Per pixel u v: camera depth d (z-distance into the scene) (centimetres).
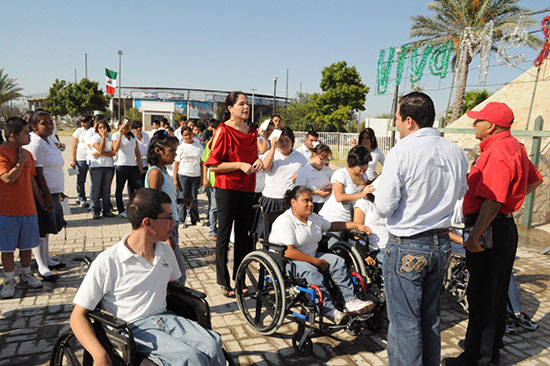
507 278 311
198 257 573
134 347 209
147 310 241
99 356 205
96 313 219
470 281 317
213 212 653
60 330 357
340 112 3522
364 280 363
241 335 362
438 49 985
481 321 312
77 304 221
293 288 333
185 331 237
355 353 337
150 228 236
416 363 259
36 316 382
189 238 669
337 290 355
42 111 479
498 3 1795
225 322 386
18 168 394
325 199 553
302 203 365
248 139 430
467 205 310
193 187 746
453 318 410
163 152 368
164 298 253
